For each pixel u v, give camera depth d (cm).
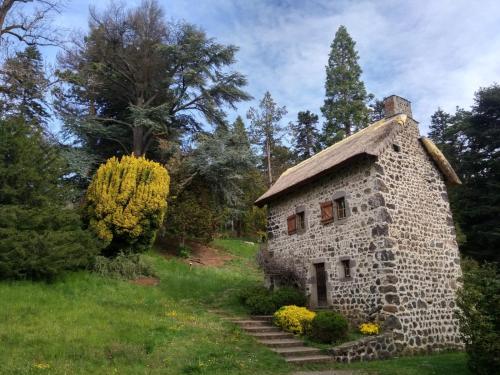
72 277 1259
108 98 2458
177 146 2227
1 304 958
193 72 2247
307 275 1424
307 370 895
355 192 1277
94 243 1395
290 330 1148
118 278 1420
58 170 1395
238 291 1548
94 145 2331
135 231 1516
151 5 2417
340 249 1301
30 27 1688
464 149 2595
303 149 4184
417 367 913
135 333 928
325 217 1377
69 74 1906
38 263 1116
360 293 1205
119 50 2323
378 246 1173
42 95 1856
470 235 2245
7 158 1284
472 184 2428
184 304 1359
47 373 676
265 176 3672
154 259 1855
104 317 1009
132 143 2384
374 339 1053
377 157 1237
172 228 2117
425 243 1270
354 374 862
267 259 1570
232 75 2411
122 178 1560
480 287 805
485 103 2427
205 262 2141
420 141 1405
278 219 1642
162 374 743
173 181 2156
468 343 823
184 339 950
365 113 3259
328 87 3347
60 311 991
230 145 2345
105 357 784
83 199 1886
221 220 2439
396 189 1252
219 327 1104
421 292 1200
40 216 1214
